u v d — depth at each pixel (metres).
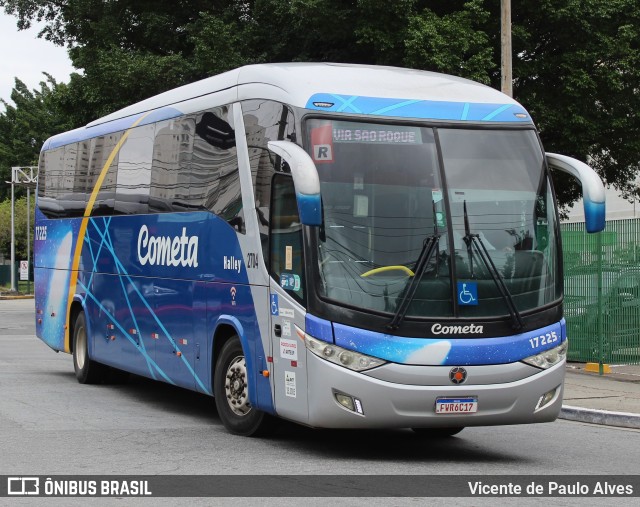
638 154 27.08
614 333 17.17
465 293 8.97
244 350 10.20
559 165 10.00
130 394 14.27
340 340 8.76
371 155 9.21
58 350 16.41
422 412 8.80
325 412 8.80
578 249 17.58
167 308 12.21
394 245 8.96
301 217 8.52
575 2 23.97
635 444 10.64
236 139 10.62
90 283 14.94
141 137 13.33
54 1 31.97
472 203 9.28
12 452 9.34
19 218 71.81
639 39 25.36
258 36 26.56
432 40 22.42
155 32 28.28
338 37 24.72
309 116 9.25
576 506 7.41
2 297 55.78
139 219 13.19
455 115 9.66
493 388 8.95
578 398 13.66
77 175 15.76
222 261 10.78
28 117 87.56
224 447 9.80
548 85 25.78
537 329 9.23
